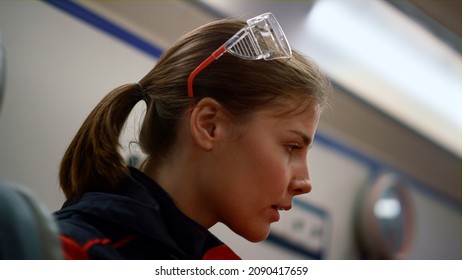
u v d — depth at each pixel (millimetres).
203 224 837
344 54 2924
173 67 847
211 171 809
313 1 2639
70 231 687
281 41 870
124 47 2117
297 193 854
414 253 3549
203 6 2293
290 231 2770
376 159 3350
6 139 1727
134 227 737
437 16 3045
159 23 2217
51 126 1855
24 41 1809
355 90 3031
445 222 3939
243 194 806
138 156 990
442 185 3920
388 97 3236
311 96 838
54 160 1853
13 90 1756
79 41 1974
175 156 830
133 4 2125
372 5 2867
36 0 1863
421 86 3412
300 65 859
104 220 741
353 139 3209
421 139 3562
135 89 867
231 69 812
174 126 830
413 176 3646
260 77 811
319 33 2770
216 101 806
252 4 2428
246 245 2516
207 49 835
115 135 827
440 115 3648
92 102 1991
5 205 534
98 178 815
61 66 1908
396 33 3064
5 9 1771
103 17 2061
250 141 803
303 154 852
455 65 3521
